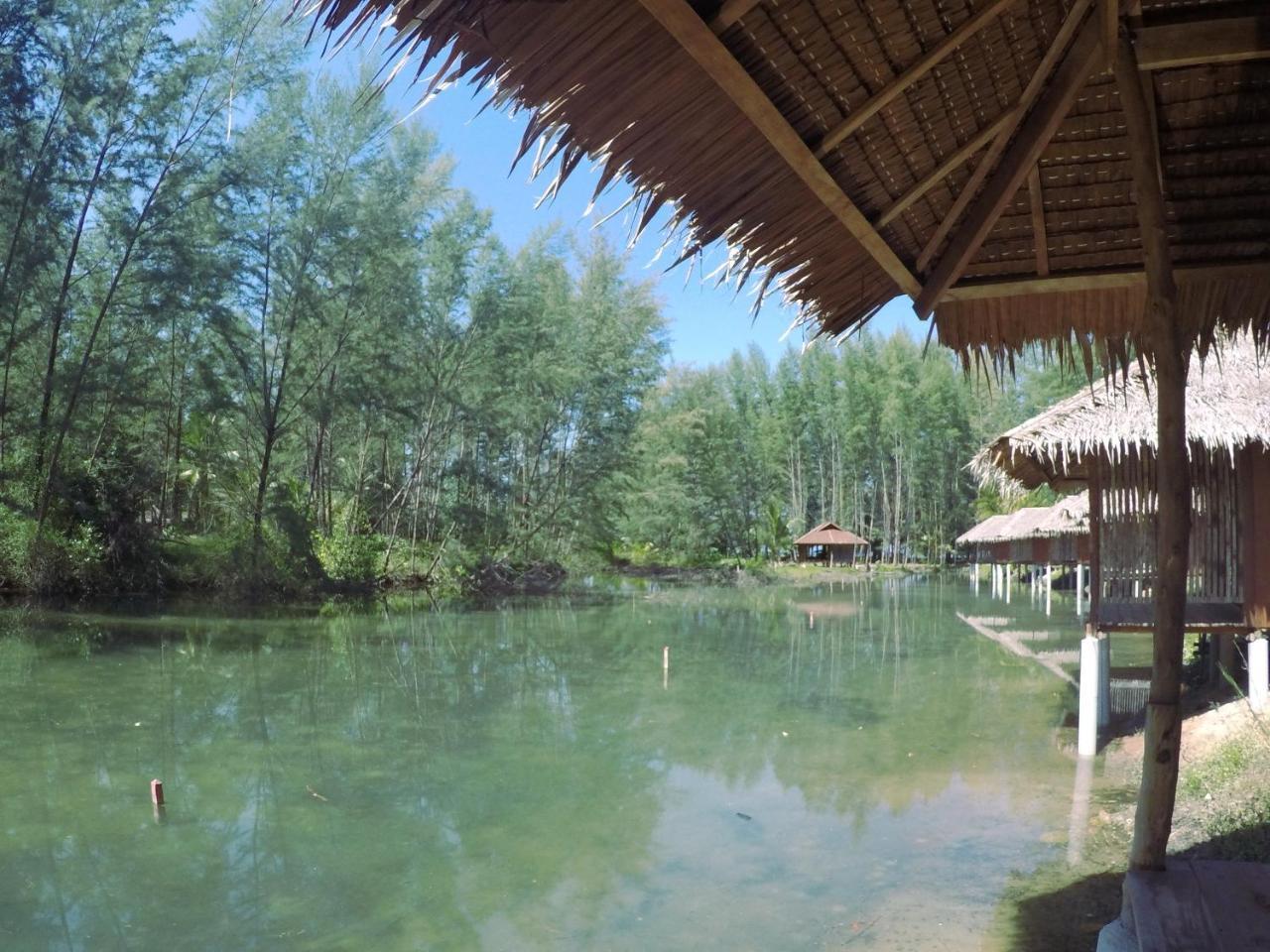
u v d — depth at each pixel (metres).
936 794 7.37
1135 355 3.14
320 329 22.97
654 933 4.85
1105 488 8.41
